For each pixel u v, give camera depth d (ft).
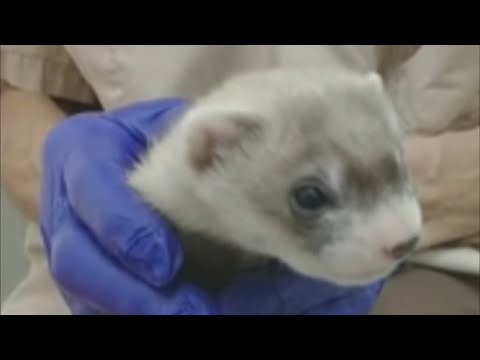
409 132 0.72
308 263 0.50
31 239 0.80
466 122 0.72
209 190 0.52
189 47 0.74
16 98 0.81
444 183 0.68
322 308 0.59
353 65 0.74
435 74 0.71
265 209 0.51
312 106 0.50
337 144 0.48
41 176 0.64
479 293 0.67
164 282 0.54
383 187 0.48
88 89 0.82
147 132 0.62
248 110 0.51
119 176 0.57
